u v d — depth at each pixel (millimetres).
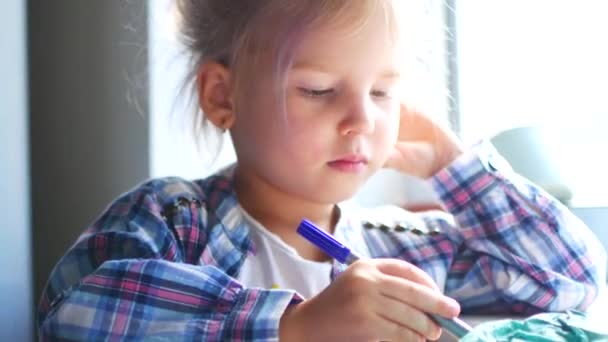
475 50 1128
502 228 812
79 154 1015
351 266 567
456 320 539
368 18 655
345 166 673
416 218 860
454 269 819
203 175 979
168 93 957
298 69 652
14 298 750
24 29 779
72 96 1019
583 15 1088
